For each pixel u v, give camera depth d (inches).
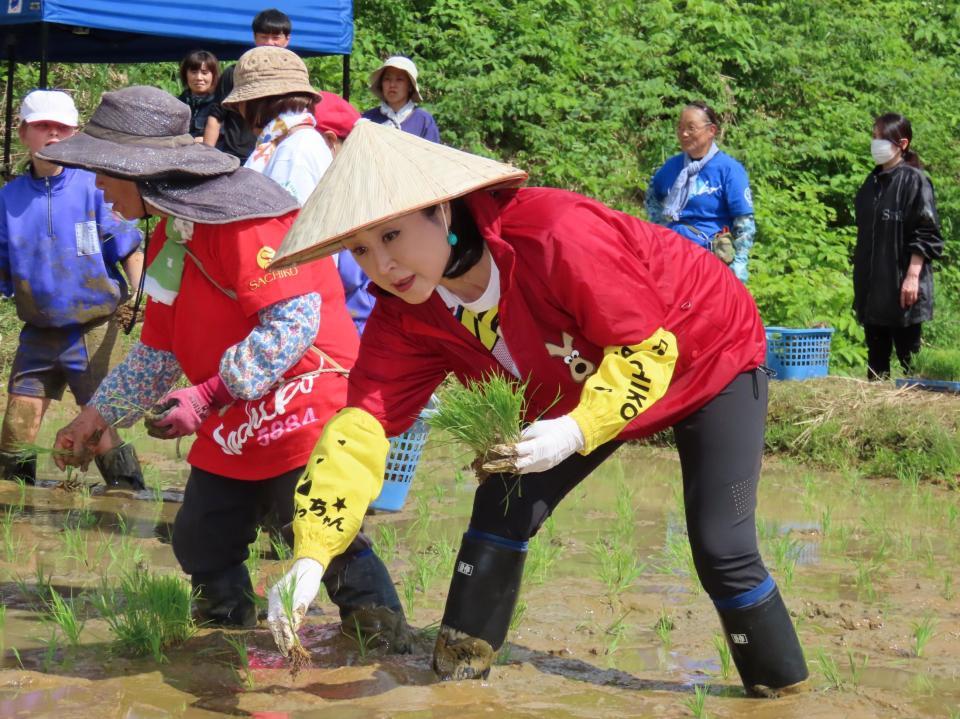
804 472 331.9
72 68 547.8
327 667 163.6
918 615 198.2
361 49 582.2
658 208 370.3
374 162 129.1
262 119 210.4
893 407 348.5
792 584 215.3
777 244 557.0
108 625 180.9
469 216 134.4
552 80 596.7
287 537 172.2
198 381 172.2
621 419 132.0
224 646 171.2
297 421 166.7
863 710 151.9
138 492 289.0
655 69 636.7
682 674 167.6
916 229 397.4
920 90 713.6
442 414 134.4
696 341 144.9
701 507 150.9
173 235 167.0
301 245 126.3
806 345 390.6
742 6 709.3
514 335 138.9
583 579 216.8
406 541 241.8
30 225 280.8
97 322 289.6
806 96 677.9
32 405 291.3
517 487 152.9
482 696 153.6
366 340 149.3
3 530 243.0
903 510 284.7
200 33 360.5
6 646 170.2
